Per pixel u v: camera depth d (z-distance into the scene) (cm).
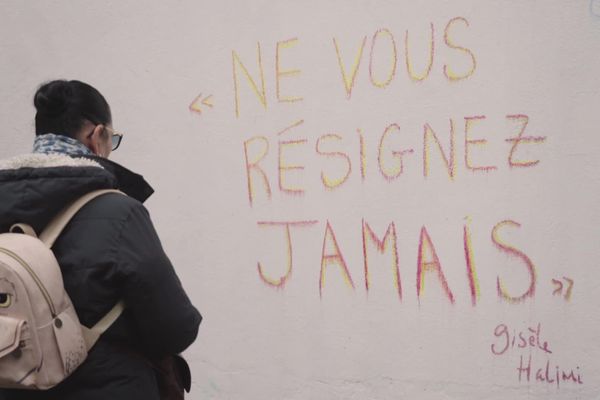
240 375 321
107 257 172
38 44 343
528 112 278
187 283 327
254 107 314
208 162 322
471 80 284
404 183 295
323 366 308
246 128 316
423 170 292
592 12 270
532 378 281
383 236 298
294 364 312
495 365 285
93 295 172
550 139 276
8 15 346
